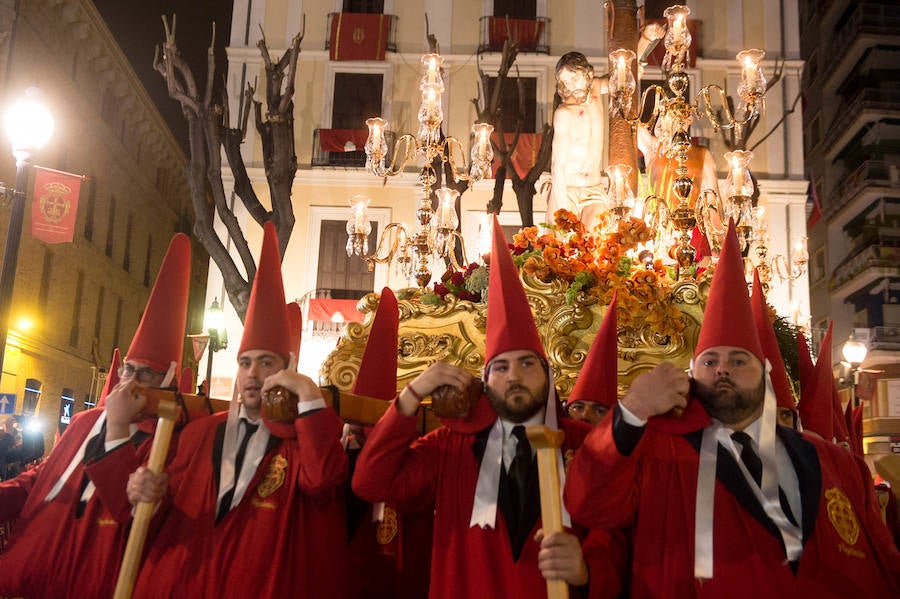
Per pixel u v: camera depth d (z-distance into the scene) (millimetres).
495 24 21672
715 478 2662
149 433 3727
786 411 3598
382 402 3555
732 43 21922
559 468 2877
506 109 21484
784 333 5234
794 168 21125
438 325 4945
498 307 2977
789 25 21938
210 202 20469
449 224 7047
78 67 23984
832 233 32219
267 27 21953
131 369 3701
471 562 2785
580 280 4719
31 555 3518
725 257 2938
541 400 2893
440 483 2963
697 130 20984
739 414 2725
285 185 9719
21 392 21688
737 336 2795
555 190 7102
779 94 21531
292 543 3150
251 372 3344
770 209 20891
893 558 2719
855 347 13414
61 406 24266
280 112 9719
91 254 25844
